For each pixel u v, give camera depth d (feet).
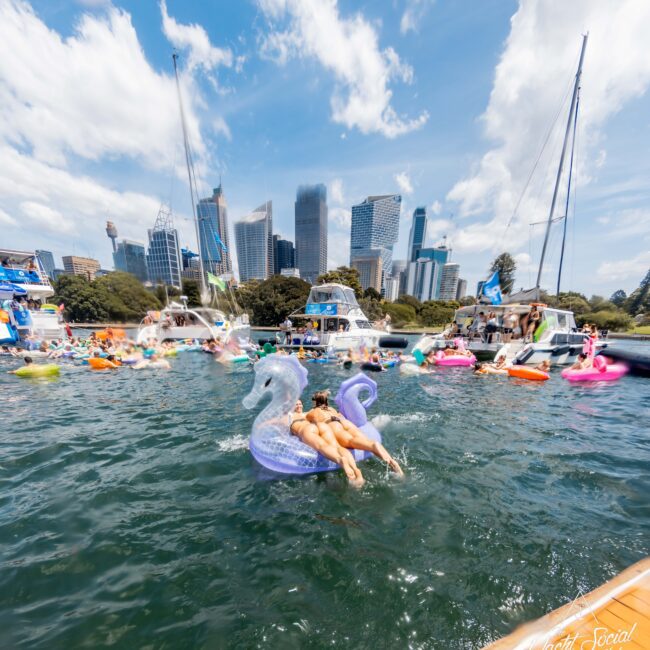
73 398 28.02
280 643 6.68
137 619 7.29
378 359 46.55
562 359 50.67
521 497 12.50
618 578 7.79
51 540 9.99
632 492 12.99
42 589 8.11
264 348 57.31
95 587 8.18
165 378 37.01
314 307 65.62
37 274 75.56
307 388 33.71
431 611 7.39
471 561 9.00
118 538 10.08
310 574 8.57
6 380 35.68
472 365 48.42
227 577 8.52
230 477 14.03
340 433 14.88
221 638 6.82
